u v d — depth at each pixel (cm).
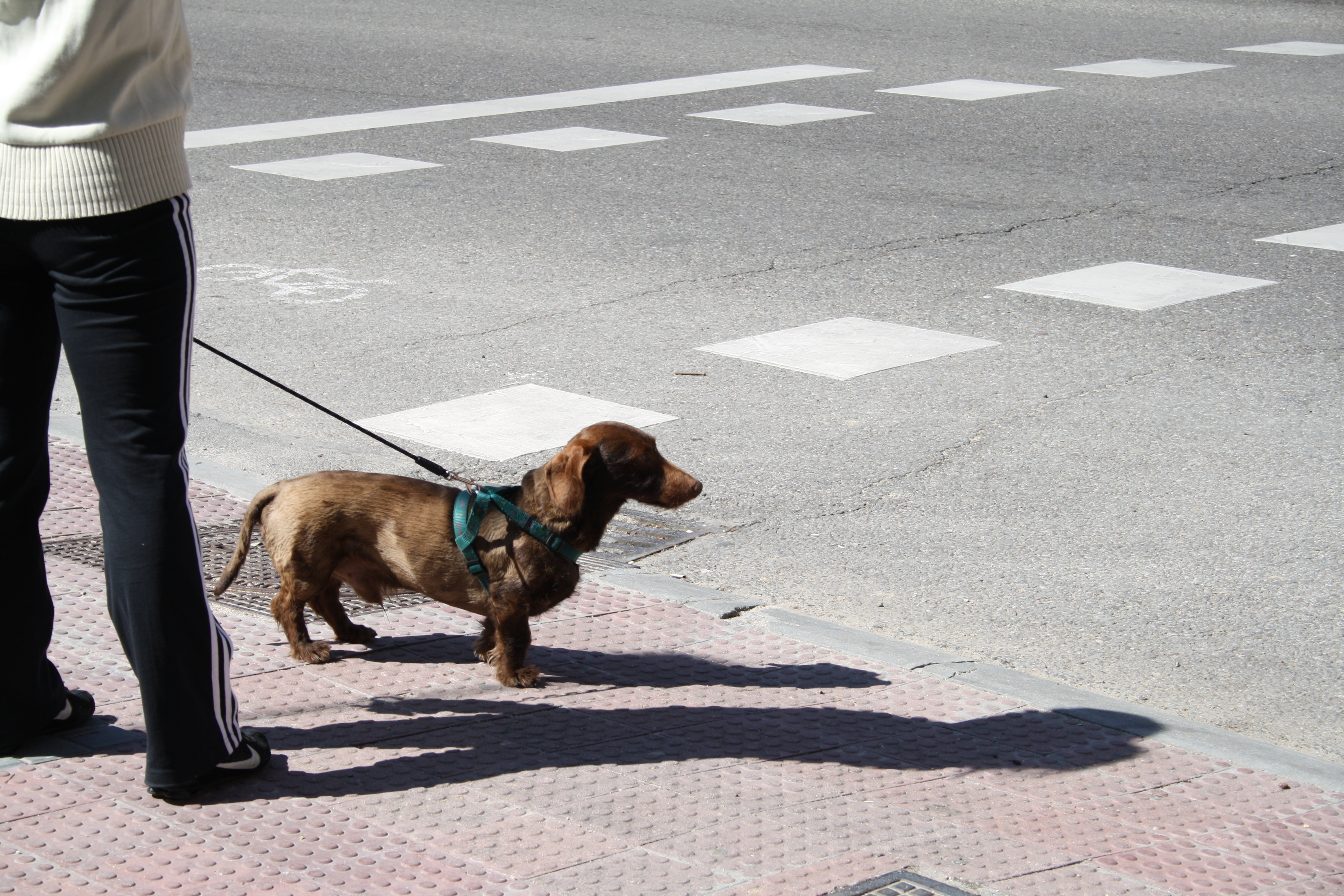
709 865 418
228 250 1245
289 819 440
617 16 2630
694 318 1067
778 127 1753
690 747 500
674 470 539
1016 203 1398
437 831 435
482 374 948
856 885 408
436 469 556
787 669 570
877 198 1422
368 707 528
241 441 832
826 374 950
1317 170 1513
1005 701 543
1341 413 875
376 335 1026
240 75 2105
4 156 416
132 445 432
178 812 443
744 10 2697
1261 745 511
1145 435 845
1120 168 1529
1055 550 699
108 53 409
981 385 930
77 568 645
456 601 552
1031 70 2112
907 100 1911
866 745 505
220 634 451
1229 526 723
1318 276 1159
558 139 1700
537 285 1148
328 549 550
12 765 471
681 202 1412
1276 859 432
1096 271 1180
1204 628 620
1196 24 2502
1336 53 2216
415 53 2294
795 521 735
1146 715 532
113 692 527
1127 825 451
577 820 444
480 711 527
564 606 628
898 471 797
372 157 1608
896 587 662
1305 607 638
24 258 436
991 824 449
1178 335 1023
